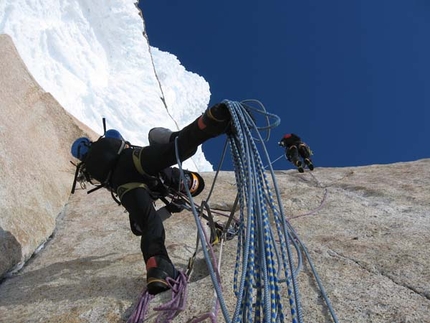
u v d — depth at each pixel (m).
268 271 2.24
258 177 2.57
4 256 3.85
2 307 3.41
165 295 3.24
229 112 2.71
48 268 4.03
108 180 3.20
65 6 14.44
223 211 5.39
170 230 4.64
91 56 14.65
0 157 4.80
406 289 2.99
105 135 3.46
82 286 3.56
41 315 3.18
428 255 3.42
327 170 6.96
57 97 12.17
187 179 3.40
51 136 7.26
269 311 2.06
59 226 5.21
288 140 3.84
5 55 7.33
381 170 6.50
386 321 2.68
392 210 4.63
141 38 17.06
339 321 2.73
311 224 4.45
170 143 2.95
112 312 3.11
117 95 14.56
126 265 3.86
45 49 12.84
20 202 4.60
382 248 3.65
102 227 5.02
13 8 12.14
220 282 3.14
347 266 3.41
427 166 6.27
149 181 3.15
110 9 16.36
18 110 6.67
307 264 3.51
